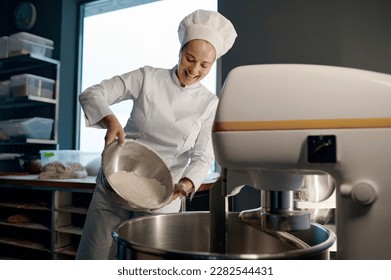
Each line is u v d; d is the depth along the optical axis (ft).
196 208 6.93
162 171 4.09
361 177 1.70
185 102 4.85
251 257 1.52
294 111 1.76
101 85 4.53
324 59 7.34
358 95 1.70
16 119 10.71
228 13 8.38
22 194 8.71
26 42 9.87
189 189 4.46
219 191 2.47
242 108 1.84
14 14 11.24
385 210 1.67
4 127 10.00
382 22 6.82
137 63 9.71
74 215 7.55
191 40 4.22
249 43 8.10
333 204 3.09
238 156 1.87
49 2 10.77
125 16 10.25
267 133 1.80
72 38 10.86
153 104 4.71
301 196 3.13
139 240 2.39
